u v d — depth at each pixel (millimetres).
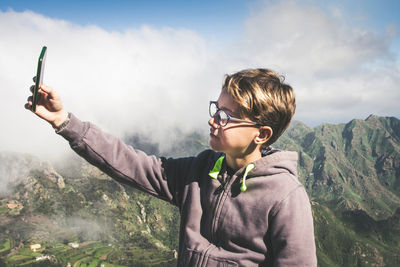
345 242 178250
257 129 1979
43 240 149000
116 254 145375
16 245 137375
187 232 2232
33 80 1823
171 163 2590
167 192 2492
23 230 155500
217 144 2072
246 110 1920
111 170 2326
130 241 171875
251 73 2068
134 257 145875
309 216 1922
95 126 2297
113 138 2396
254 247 1937
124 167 2371
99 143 2254
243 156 2094
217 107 2115
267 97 1902
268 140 2039
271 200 1908
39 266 117375
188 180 2436
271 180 1979
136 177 2426
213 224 2102
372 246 172500
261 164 2035
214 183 2227
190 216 2266
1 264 115250
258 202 1949
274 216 1889
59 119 2082
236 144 2004
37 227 162625
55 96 1970
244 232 1959
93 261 130625
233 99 1979
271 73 2121
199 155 2574
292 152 2193
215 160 2375
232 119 1958
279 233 1850
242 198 2023
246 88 1935
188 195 2359
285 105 1976
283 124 2025
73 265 122875
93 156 2240
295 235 1814
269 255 1923
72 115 2152
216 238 2100
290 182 1980
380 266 160750
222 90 2135
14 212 176000
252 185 2020
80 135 2160
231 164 2213
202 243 2105
